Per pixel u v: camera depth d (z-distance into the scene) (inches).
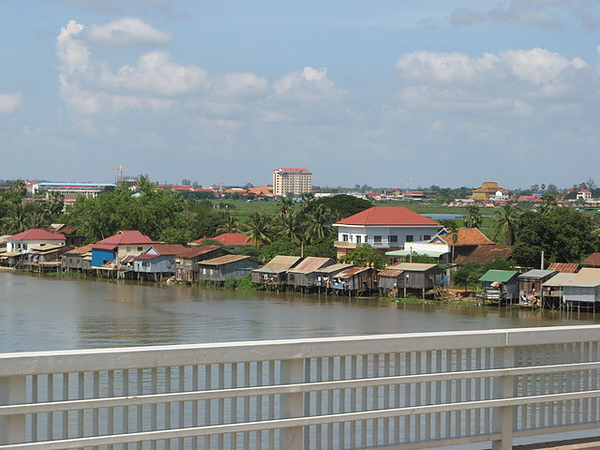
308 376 213.2
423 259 2662.4
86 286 2957.7
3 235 4365.2
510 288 2271.2
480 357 237.8
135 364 190.2
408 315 2084.2
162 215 3809.1
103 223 3718.0
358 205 3791.8
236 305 2317.9
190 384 636.7
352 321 1961.1
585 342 247.9
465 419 235.8
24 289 2815.0
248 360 202.2
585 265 2437.3
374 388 226.5
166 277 3228.3
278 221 3292.3
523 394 244.7
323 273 2640.3
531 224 2554.1
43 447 180.9
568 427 251.3
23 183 5260.8
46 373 181.0
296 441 210.5
